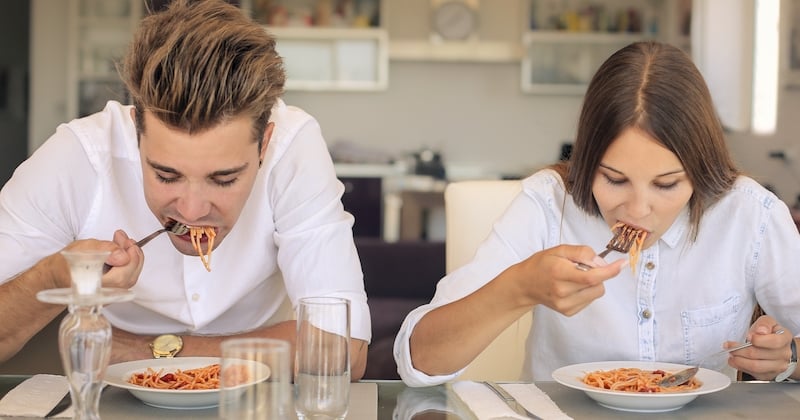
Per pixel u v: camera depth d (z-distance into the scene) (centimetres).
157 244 177
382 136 748
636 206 148
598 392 133
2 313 151
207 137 132
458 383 149
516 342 195
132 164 174
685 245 172
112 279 133
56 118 714
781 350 149
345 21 736
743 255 172
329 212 174
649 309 175
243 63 133
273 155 173
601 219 173
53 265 149
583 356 179
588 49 734
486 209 197
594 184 153
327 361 113
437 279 382
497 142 748
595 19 729
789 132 640
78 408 105
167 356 164
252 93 133
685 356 175
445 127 747
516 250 174
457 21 732
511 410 130
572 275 130
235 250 178
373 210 716
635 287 175
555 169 180
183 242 144
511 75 746
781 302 172
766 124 643
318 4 737
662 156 145
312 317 113
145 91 131
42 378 143
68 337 104
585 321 177
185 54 130
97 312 106
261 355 100
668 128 144
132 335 171
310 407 113
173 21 136
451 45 738
